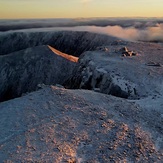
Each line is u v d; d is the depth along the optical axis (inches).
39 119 770.8
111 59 1533.0
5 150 614.9
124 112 841.5
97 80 1304.1
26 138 662.5
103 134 693.9
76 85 1505.9
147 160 599.2
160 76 1210.6
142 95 1055.0
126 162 589.9
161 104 933.8
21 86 2972.4
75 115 796.6
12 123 754.2
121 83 1157.7
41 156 588.4
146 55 1668.3
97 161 590.2
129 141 666.2
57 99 910.4
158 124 782.5
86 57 1660.9
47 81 2893.7
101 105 890.1
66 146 633.6
